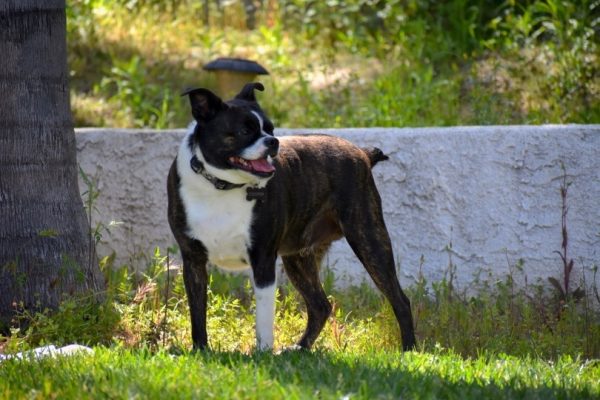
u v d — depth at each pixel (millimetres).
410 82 15781
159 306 10117
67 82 9852
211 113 8102
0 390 6797
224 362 7617
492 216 11305
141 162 11977
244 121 8031
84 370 7227
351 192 9172
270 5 20234
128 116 15930
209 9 20484
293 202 8719
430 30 18250
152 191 11961
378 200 9414
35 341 9031
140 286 10484
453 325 10125
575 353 9461
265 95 16484
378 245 9242
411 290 11062
